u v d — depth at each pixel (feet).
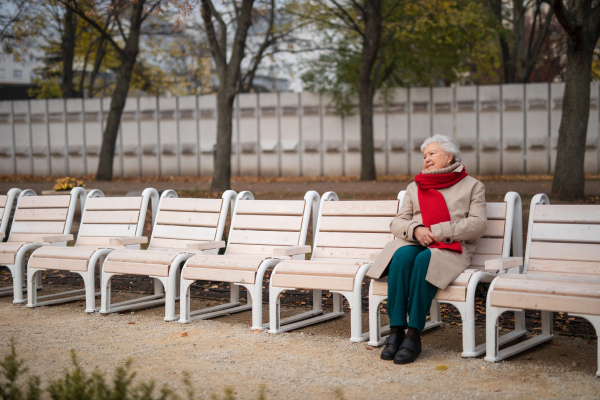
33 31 76.33
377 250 16.72
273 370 12.55
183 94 107.24
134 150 83.87
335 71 76.74
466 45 74.13
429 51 72.38
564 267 14.01
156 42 91.45
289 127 79.56
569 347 14.20
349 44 74.90
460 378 11.84
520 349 13.62
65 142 86.79
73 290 22.66
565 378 11.75
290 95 79.10
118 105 72.90
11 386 8.96
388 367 12.69
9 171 88.94
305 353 13.89
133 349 14.35
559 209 14.53
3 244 20.99
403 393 10.99
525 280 12.64
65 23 84.38
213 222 19.38
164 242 20.15
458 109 74.33
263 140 80.53
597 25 40.11
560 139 41.96
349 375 12.15
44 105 86.99
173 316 17.57
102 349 14.39
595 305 11.57
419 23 64.28
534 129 72.38
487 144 73.10
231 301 19.69
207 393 11.10
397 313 13.48
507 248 14.70
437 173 14.90
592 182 58.03
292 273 15.56
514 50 79.15
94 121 85.61
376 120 77.15
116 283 23.93
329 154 78.54
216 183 52.47
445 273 13.43
